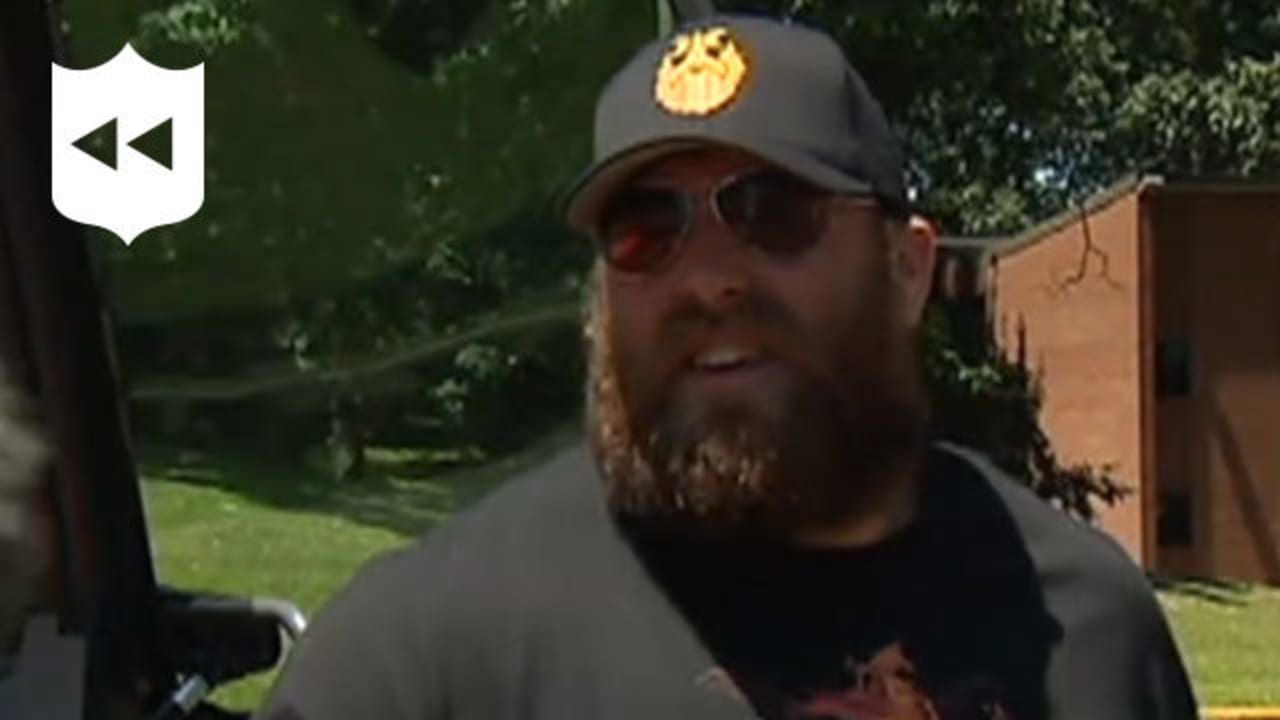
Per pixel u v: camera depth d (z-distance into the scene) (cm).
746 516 173
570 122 596
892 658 176
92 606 260
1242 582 1828
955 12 2012
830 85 176
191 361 669
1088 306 1923
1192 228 1859
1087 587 187
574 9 650
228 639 291
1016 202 2500
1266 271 1856
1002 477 194
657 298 175
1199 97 2405
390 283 1044
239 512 952
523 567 173
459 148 948
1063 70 2302
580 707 170
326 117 934
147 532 295
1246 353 1858
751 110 172
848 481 176
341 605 173
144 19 511
